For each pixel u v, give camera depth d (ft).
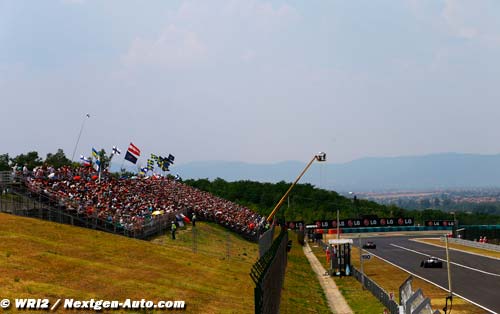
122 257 135.13
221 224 265.34
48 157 383.24
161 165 340.39
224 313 105.81
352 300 164.04
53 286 94.53
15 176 164.76
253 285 143.74
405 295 119.85
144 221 186.39
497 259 273.33
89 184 203.21
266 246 191.01
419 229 549.54
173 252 162.20
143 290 107.24
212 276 141.79
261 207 589.73
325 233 509.35
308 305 147.43
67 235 141.59
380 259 288.51
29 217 154.20
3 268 98.32
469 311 146.92
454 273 223.92
